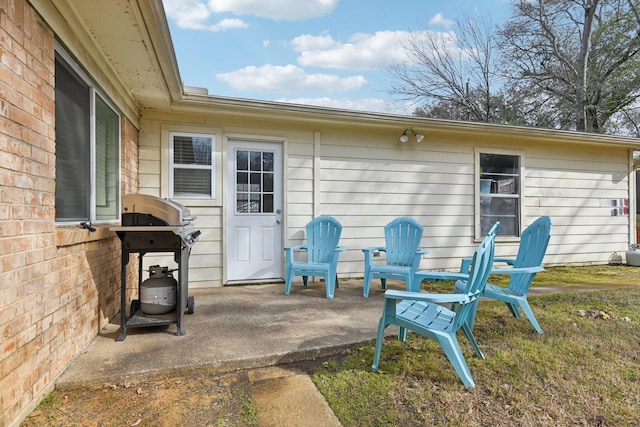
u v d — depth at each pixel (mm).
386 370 2180
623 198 6852
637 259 6477
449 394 1895
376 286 4688
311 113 4590
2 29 1532
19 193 1633
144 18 2314
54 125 2000
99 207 2924
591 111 11273
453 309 2938
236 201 4691
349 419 1682
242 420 1685
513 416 1698
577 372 2141
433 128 5328
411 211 5512
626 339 2656
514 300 2900
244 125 4656
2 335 1479
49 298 1899
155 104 4074
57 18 2061
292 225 4887
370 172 5293
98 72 2783
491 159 6039
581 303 3678
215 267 4559
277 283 4777
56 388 1941
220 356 2279
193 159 4480
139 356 2279
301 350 2385
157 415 1729
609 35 10734
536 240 3080
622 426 1621
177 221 2646
